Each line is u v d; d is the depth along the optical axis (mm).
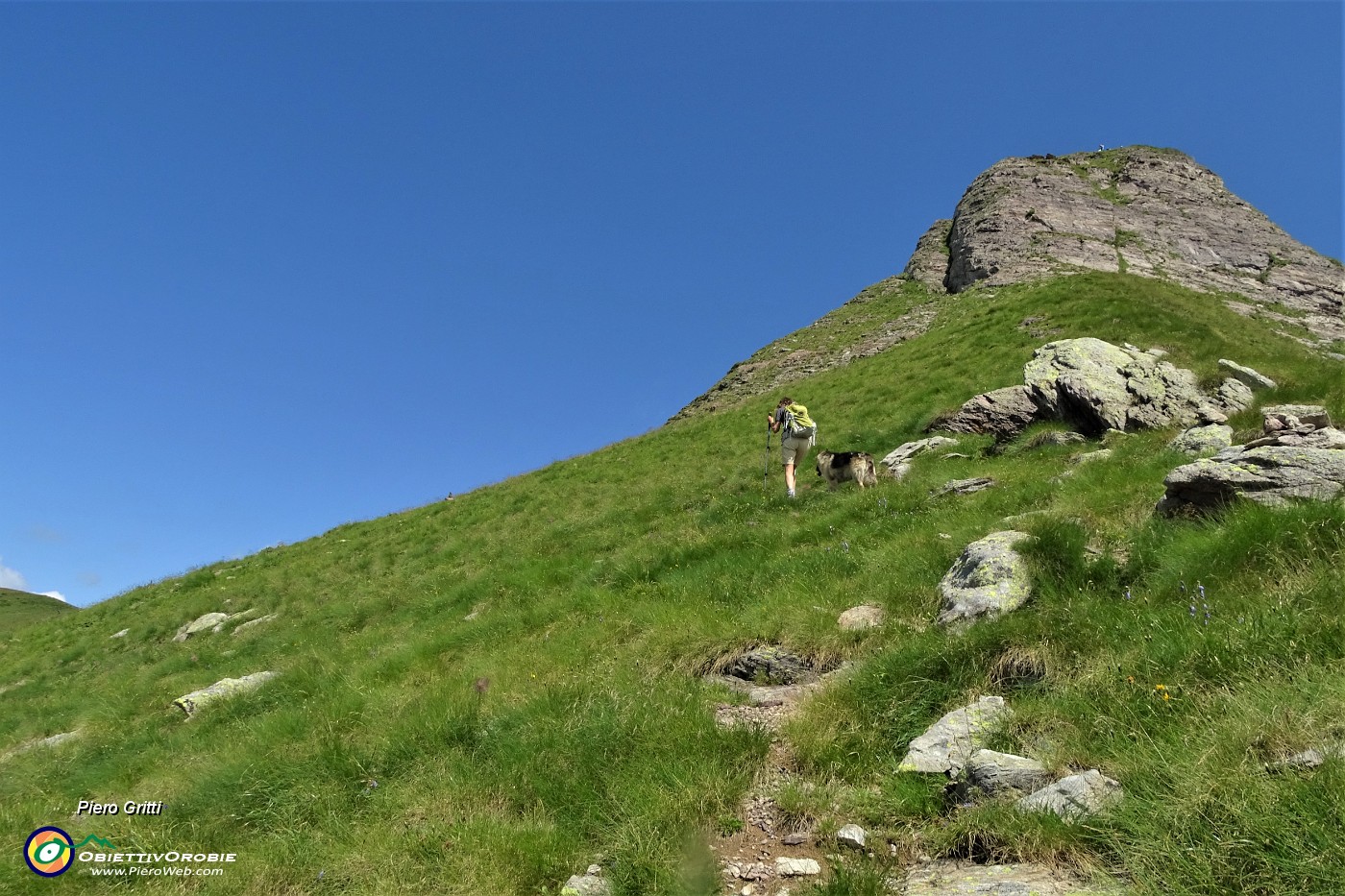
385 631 14625
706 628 8312
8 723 16109
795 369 44844
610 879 4477
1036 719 5059
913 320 47000
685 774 5266
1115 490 9484
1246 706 4246
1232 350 23219
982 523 9570
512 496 25359
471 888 4535
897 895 3939
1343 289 57719
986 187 72625
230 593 23594
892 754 5387
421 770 6312
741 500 17219
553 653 9031
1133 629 5777
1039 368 18031
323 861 5195
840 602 8336
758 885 4262
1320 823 3180
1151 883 3326
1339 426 10922
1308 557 5906
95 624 26016
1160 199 69938
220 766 7281
